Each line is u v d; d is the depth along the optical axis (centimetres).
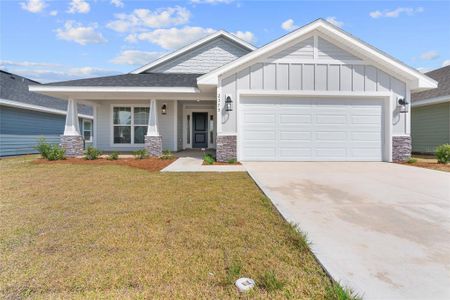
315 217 381
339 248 281
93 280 223
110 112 1445
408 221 365
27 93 1620
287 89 998
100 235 315
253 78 995
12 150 1403
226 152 995
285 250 278
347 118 1027
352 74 1005
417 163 965
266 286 215
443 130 1343
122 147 1455
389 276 228
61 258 260
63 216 383
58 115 1825
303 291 208
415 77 988
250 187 573
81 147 1206
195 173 751
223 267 245
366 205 441
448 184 608
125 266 246
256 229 335
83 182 624
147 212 401
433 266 245
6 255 265
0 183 611
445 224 354
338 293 200
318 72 1001
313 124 1026
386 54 972
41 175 714
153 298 201
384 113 1030
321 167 869
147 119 1455
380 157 1033
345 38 967
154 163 955
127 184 602
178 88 1098
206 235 316
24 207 426
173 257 263
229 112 995
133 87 1082
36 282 219
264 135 1020
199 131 1627
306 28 963
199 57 1520
